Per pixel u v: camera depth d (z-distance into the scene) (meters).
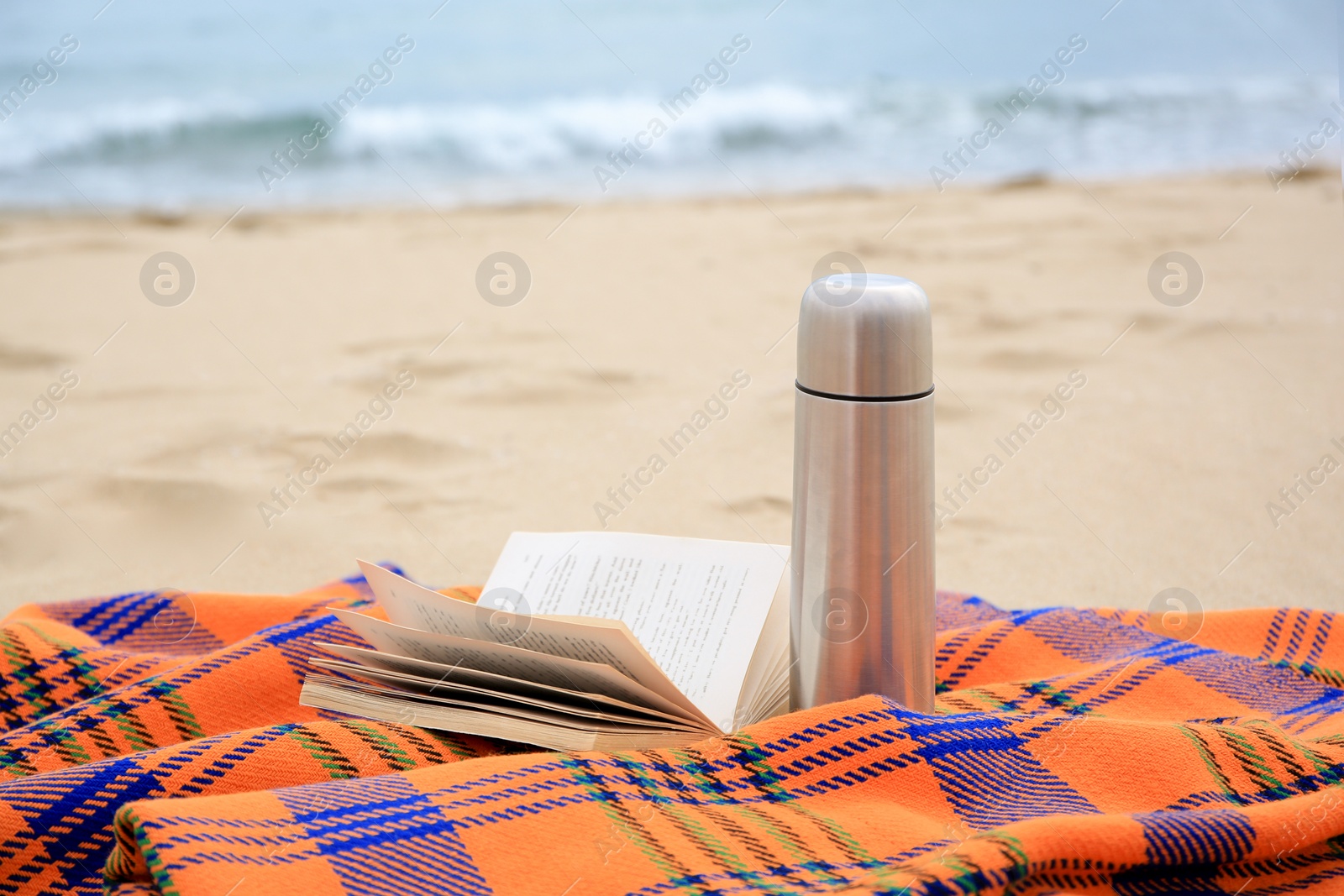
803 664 1.93
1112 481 3.07
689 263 5.62
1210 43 10.28
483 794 1.81
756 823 1.82
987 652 2.11
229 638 2.17
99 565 2.77
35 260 5.89
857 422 1.88
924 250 5.64
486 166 8.09
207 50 10.23
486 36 10.72
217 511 3.07
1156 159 7.53
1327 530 2.73
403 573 2.35
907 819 1.83
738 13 11.29
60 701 2.03
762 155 8.24
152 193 7.51
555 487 3.20
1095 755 1.89
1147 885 1.81
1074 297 4.80
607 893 1.77
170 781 1.86
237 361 4.36
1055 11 10.79
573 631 1.87
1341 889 1.82
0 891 1.83
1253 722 1.95
